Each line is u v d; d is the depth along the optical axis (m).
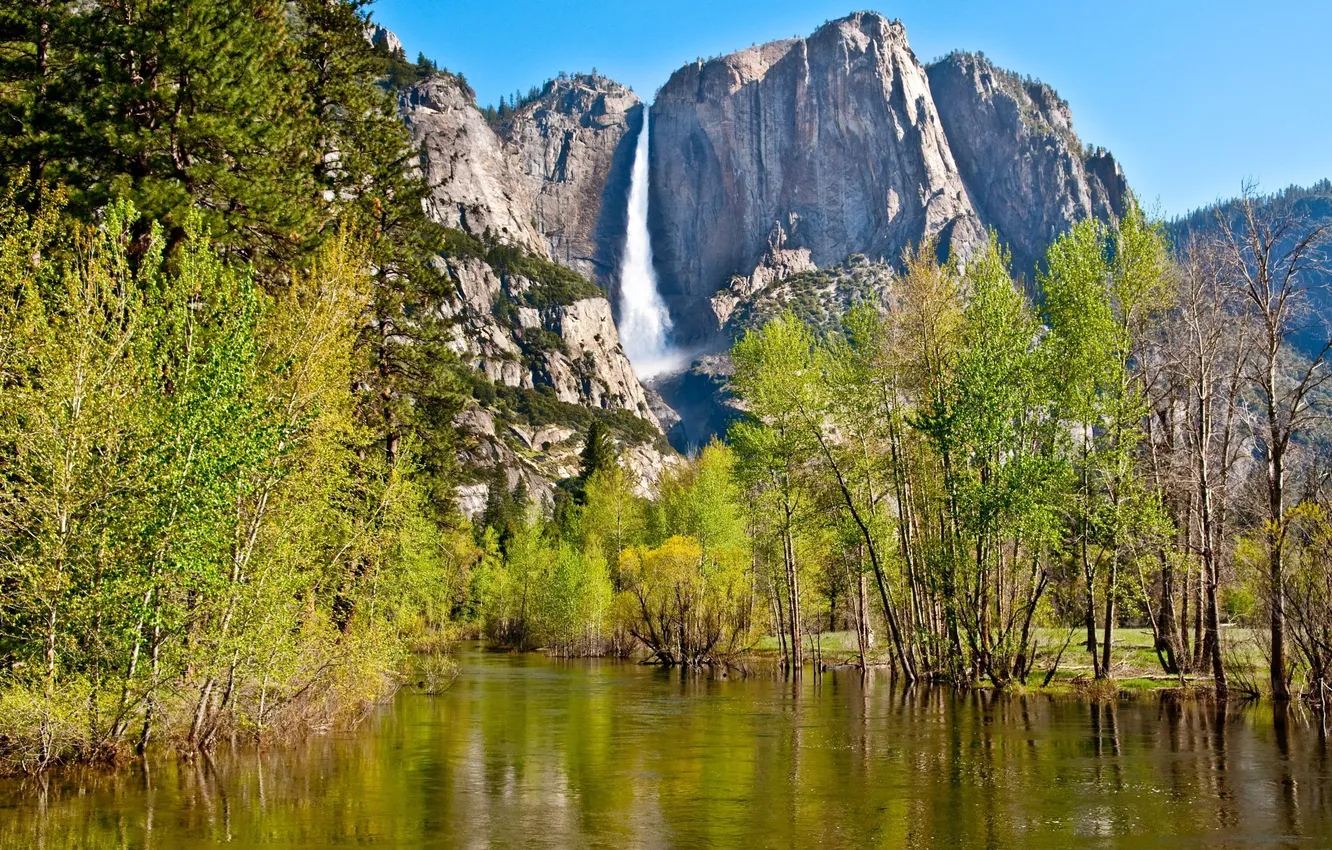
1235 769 20.67
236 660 22.20
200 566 19.97
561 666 62.41
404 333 39.22
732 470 49.00
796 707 34.72
